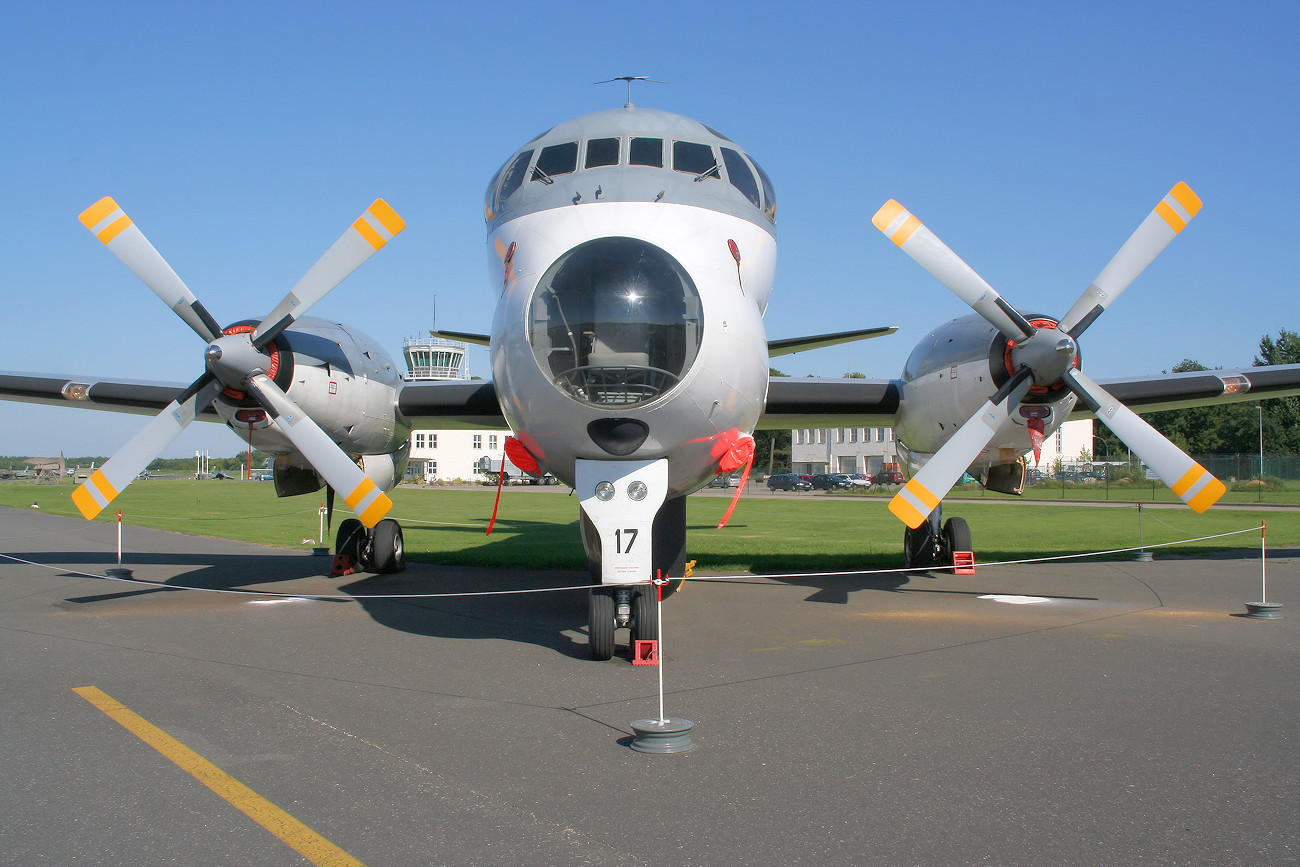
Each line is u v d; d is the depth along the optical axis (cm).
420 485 7550
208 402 822
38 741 455
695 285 623
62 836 341
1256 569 1206
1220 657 645
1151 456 771
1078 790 383
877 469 6856
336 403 875
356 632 762
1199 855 320
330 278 792
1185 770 407
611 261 616
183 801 376
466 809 366
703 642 714
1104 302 812
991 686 561
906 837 337
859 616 838
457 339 1198
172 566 1309
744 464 683
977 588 1029
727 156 761
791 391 1009
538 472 725
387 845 333
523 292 636
